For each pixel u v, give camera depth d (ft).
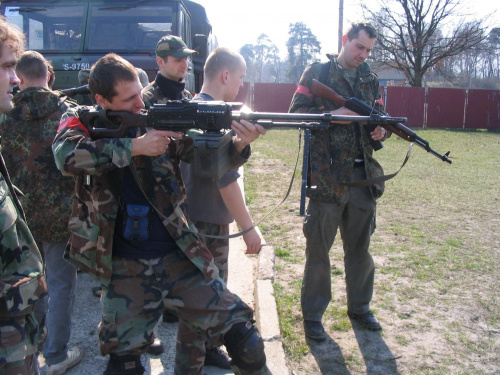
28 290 5.92
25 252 6.06
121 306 6.94
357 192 11.05
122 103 7.06
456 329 11.65
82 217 7.21
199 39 24.90
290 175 31.48
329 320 11.98
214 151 6.61
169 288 7.05
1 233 5.75
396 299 13.21
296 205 23.53
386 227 20.29
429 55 99.09
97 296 13.28
